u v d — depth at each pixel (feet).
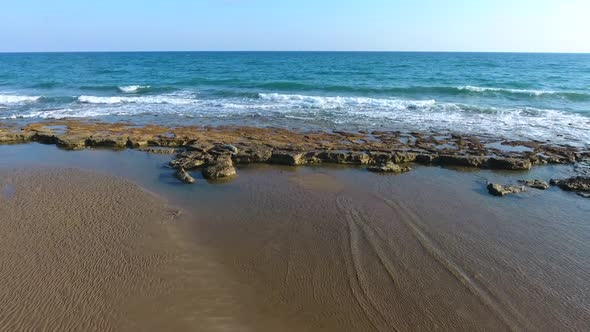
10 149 53.93
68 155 51.26
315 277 25.23
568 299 23.85
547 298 23.89
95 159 49.49
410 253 28.30
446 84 115.85
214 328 20.38
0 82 128.77
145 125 66.08
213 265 26.14
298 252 28.07
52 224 30.76
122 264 25.62
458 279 25.43
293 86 111.34
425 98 92.79
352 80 128.06
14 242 27.89
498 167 47.09
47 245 27.61
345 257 27.53
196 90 108.88
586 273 26.45
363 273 25.76
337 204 36.37
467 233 31.48
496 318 22.13
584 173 44.91
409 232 31.37
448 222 33.24
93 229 30.17
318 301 23.04
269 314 21.80
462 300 23.45
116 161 48.78
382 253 28.19
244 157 48.78
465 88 99.50
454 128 63.62
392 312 22.33
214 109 81.20
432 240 30.22
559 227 32.81
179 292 23.12
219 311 21.72
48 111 79.77
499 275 26.00
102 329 19.98
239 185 41.22
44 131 59.93
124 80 133.28
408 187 41.09
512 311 22.72
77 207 34.01
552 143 55.31
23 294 22.36
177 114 76.23
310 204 36.29
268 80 128.47
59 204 34.53
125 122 68.80
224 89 109.70
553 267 27.07
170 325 20.42
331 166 47.98
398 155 48.98
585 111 75.46
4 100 92.43
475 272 26.25
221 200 37.09
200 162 46.55
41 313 20.94
